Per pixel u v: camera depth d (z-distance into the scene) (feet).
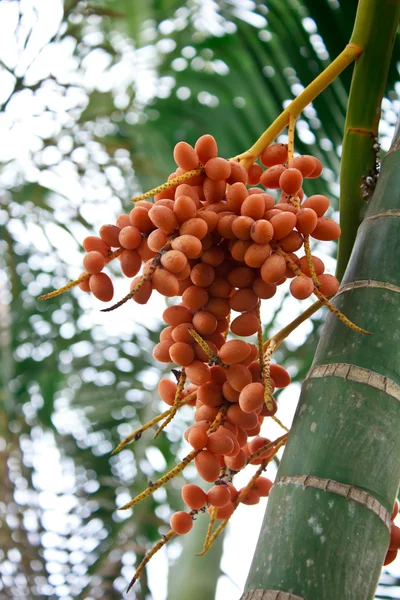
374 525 2.44
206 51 5.95
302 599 2.36
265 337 5.50
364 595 2.38
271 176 2.79
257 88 5.24
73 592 5.43
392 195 2.85
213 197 2.66
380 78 3.04
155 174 6.23
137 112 6.39
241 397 2.57
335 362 2.63
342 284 2.79
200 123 5.72
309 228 2.58
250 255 2.56
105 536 5.71
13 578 5.51
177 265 2.54
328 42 4.02
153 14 6.27
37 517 5.81
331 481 2.47
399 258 2.74
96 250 2.70
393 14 3.01
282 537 2.44
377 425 2.52
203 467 2.58
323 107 4.27
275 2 4.40
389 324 2.64
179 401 2.66
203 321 2.65
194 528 4.80
